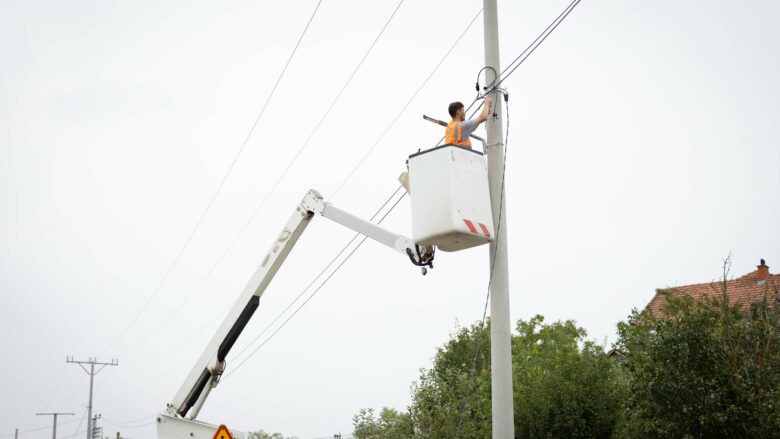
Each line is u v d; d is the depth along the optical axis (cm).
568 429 1731
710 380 1473
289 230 1279
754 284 3038
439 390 2052
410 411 2036
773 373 1467
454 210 918
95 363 6203
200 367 1338
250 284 1319
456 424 1930
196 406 1342
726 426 1439
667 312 1688
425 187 945
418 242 952
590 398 1733
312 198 1251
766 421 1393
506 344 974
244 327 1320
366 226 1180
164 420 1268
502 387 963
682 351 1502
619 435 1692
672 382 1491
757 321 1541
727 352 1485
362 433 2127
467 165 950
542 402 1766
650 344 1605
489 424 1889
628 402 1698
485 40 1064
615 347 1870
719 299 1653
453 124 996
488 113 997
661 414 1545
